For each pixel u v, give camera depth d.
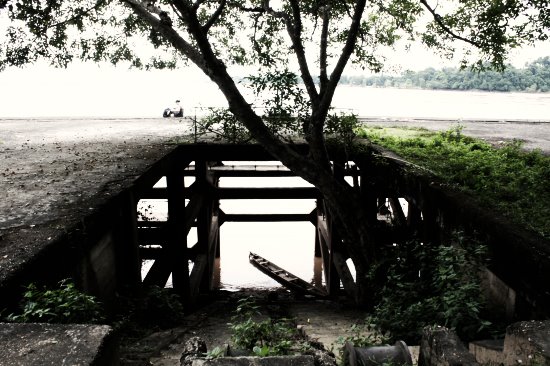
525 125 18.45
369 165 12.20
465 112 31.11
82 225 6.42
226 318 10.02
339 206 9.40
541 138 14.48
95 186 8.23
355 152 11.81
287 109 9.37
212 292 15.54
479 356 4.51
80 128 16.81
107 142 13.15
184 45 8.30
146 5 8.65
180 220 12.09
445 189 8.20
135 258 8.48
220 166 17.62
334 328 8.62
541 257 5.10
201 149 12.23
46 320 4.47
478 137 14.69
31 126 17.48
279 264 22.09
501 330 5.26
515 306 5.70
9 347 2.89
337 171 13.03
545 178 8.39
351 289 12.42
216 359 2.98
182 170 12.23
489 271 6.45
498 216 6.57
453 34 9.68
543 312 5.02
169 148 11.85
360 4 8.02
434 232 8.59
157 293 8.48
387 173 11.42
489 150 11.77
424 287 7.13
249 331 4.70
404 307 6.98
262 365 2.93
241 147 12.10
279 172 17.34
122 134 14.95
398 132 15.55
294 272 21.09
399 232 11.77
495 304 6.30
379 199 16.33
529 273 5.30
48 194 7.73
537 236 5.78
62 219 6.45
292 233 27.75
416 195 9.34
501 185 8.23
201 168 14.43
